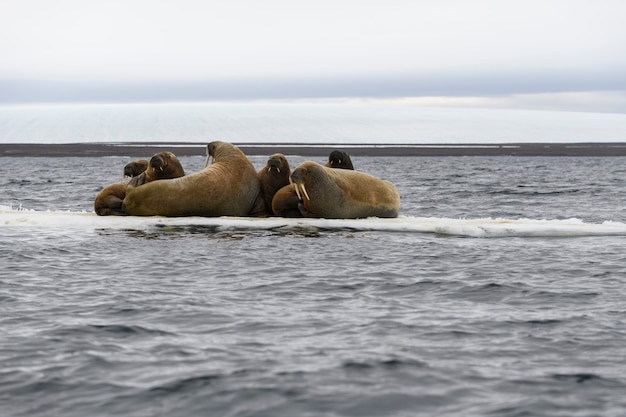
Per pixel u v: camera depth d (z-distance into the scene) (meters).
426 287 19.70
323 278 20.81
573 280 20.81
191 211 31.58
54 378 11.79
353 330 14.87
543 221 32.91
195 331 14.76
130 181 32.56
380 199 32.97
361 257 24.42
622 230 30.19
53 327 15.00
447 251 25.81
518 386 11.52
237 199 32.03
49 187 66.81
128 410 10.52
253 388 11.34
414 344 13.84
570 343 14.00
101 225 30.41
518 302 17.88
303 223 30.36
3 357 12.90
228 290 19.06
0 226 30.64
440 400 10.91
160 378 11.80
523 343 13.98
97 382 11.61
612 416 10.35
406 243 27.47
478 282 20.38
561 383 11.67
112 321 15.56
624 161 158.62
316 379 11.76
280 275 21.20
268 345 13.73
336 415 10.34
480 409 10.59
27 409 10.55
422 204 51.00
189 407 10.62
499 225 30.30
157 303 17.38
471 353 13.28
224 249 25.58
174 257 23.97
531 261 23.92
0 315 16.06
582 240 28.67
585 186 72.81
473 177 92.00
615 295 18.73
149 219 30.67
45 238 27.66
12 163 135.00
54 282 19.95
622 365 12.62
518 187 70.62
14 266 22.30
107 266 22.41
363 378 11.83
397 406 10.66
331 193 31.23
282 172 32.59
